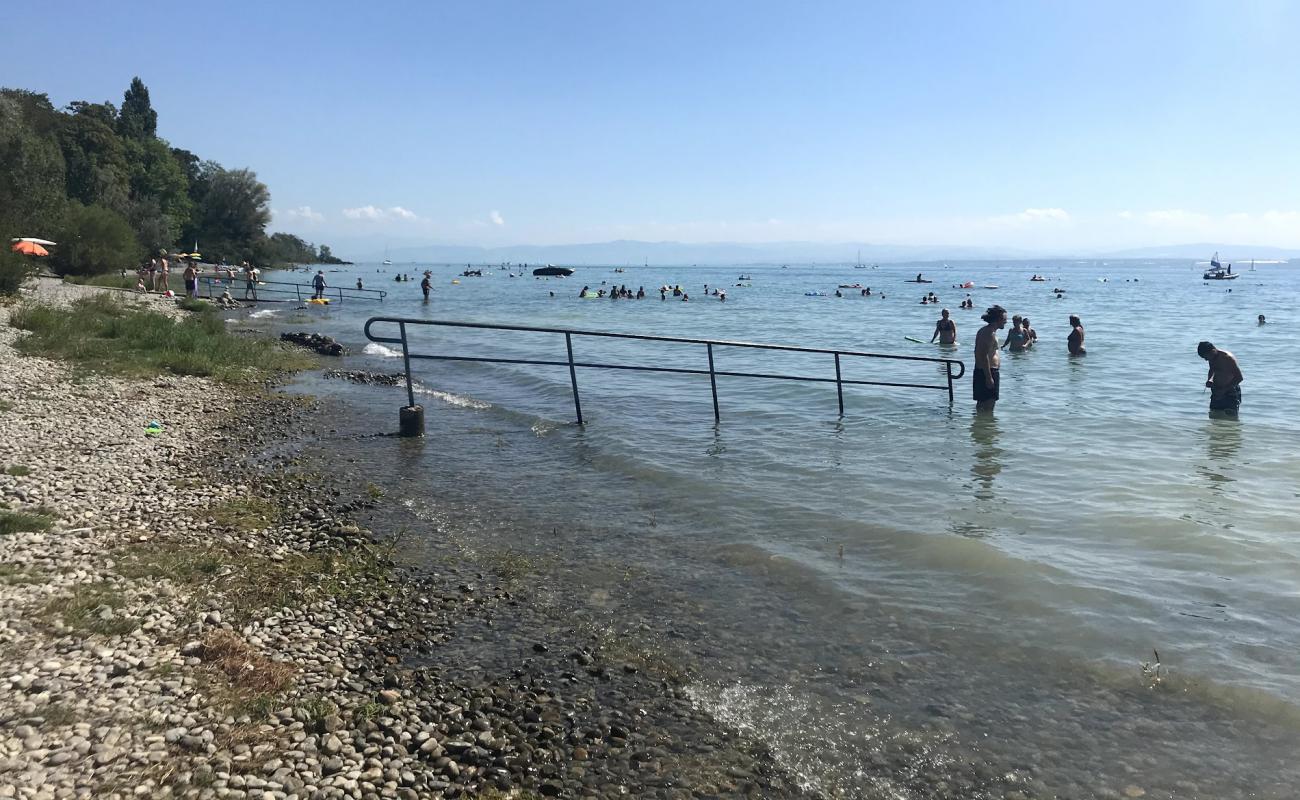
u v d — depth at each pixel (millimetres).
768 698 4598
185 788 3432
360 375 17219
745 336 29516
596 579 6309
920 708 4512
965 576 6355
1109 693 4648
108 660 4441
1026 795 3766
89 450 9133
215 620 5098
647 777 3850
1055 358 21547
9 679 4137
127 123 86062
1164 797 3750
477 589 6055
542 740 4113
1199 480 9164
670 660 5020
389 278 97375
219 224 95062
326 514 7691
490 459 10242
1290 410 13781
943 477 9383
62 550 5996
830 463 10094
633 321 36656
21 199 33531
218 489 8180
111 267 39188
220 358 17156
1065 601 5855
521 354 23531
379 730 4086
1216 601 5832
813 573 6441
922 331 31641
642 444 11164
